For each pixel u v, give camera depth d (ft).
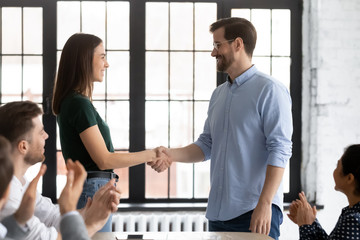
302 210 8.75
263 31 17.24
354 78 16.90
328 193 16.98
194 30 17.21
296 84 17.26
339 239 7.96
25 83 17.02
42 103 17.02
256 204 9.94
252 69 10.19
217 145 10.33
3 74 17.01
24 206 6.00
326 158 16.97
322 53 16.87
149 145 17.35
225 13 17.16
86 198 9.66
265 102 9.82
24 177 7.91
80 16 17.02
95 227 7.39
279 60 17.29
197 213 16.66
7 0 16.85
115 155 9.68
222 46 10.18
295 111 17.25
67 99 9.70
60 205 5.41
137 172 17.26
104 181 9.77
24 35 16.97
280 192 10.11
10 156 4.67
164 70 17.24
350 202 8.41
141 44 17.13
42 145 7.54
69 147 9.79
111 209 7.46
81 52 9.82
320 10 16.80
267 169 9.62
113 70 17.17
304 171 17.24
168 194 17.43
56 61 16.99
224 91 10.46
